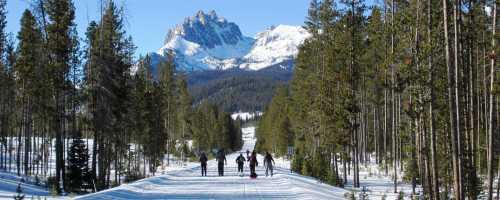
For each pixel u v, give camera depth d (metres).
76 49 37.53
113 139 42.84
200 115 125.12
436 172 20.50
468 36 23.16
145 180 28.55
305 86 50.47
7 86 53.50
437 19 21.88
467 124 21.78
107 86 37.22
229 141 149.38
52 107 36.97
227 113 160.12
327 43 42.66
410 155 29.25
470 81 23.56
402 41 23.52
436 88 21.73
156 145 60.25
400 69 22.61
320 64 47.59
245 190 23.69
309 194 20.72
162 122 64.44
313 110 46.28
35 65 41.94
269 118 118.62
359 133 60.12
